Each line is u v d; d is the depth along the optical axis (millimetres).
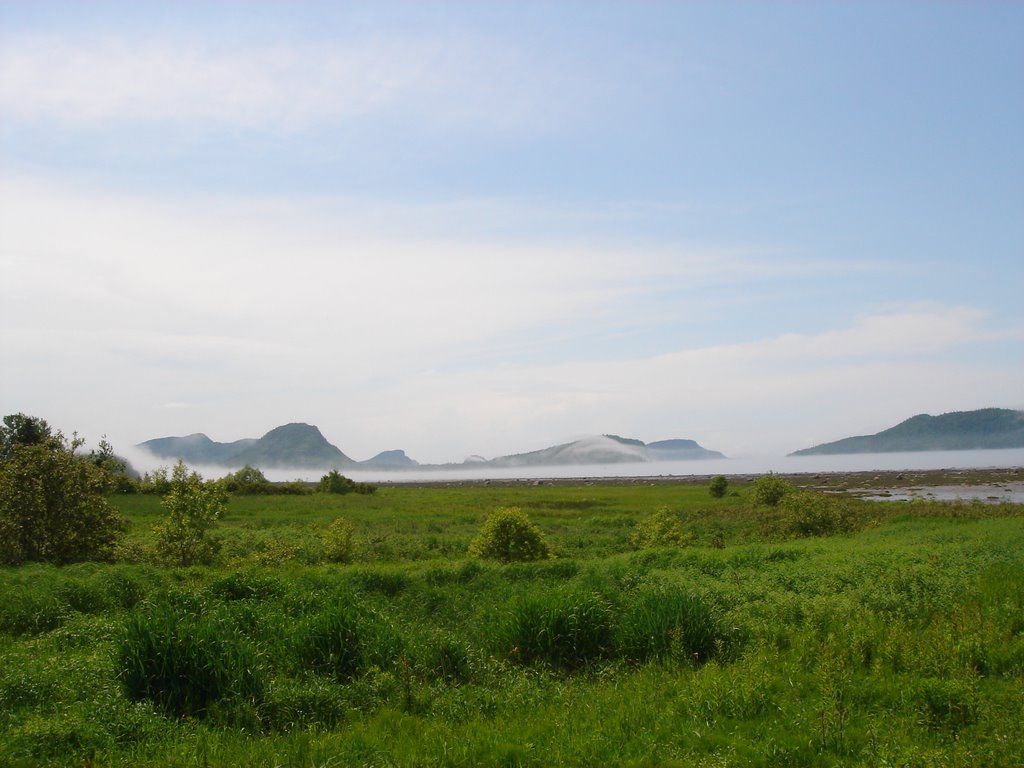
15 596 14445
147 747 7805
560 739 8102
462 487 101125
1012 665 10109
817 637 11875
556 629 11922
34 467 22781
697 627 11758
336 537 25891
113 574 16859
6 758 7391
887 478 105625
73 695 9203
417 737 8367
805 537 31094
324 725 8898
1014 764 7125
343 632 11195
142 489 53625
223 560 24094
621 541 31828
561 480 154375
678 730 8367
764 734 8211
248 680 9500
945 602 13477
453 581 17844
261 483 63812
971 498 64500
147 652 9406
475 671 10891
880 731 8039
